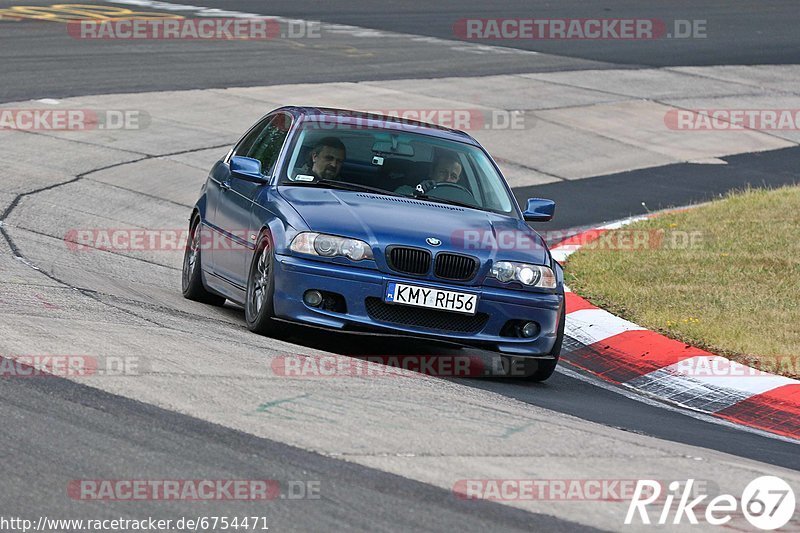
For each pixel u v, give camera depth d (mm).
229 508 16172
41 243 38688
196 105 67500
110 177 52062
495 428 21531
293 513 16172
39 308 27047
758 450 23812
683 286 38969
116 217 46250
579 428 22703
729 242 45781
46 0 104250
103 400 20312
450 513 16734
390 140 31484
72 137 57656
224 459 18062
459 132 33375
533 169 63500
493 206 30625
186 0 110438
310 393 22250
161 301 32156
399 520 16281
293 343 28391
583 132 72500
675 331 33406
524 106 76875
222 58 82125
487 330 27422
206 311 32219
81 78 70812
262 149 32719
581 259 43312
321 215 27562
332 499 16812
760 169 68250
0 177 48719
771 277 40344
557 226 52000
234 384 22234
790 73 97188
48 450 17703
